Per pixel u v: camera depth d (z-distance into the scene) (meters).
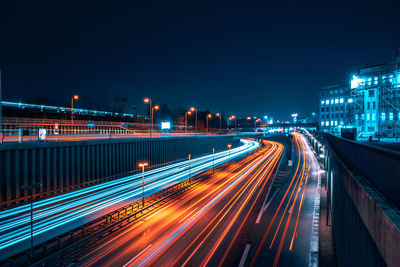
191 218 29.61
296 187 46.50
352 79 56.97
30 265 17.84
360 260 8.68
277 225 27.97
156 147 62.88
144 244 22.66
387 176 6.93
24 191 32.09
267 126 180.12
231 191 42.72
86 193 37.31
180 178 50.41
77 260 19.53
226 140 116.12
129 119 107.62
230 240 23.98
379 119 50.31
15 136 39.84
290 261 20.30
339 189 16.98
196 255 20.97
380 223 6.02
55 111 78.50
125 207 29.23
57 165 36.81
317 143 90.62
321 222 28.98
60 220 26.81
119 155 49.94
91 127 63.59
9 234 23.25
